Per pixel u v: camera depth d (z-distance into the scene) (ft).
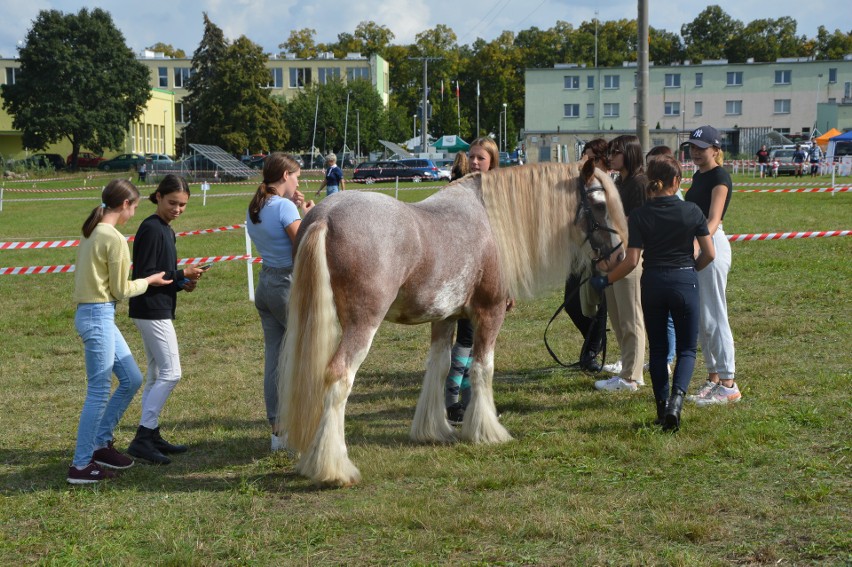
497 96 290.56
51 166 178.70
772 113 221.66
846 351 23.15
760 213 66.13
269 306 17.13
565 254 18.15
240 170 163.12
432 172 140.46
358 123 228.43
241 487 15.26
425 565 11.86
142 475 16.40
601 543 12.32
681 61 340.80
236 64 204.13
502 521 13.12
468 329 19.52
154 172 153.79
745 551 11.77
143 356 27.86
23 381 24.64
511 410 20.02
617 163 20.71
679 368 17.43
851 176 128.67
